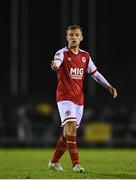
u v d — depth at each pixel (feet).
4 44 378.12
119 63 370.73
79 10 363.35
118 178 69.92
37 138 206.39
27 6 379.96
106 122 205.77
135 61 378.12
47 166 96.68
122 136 206.18
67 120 78.33
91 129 204.44
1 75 371.56
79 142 203.72
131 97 208.03
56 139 206.18
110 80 360.48
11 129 206.28
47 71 373.81
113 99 207.41
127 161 114.32
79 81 80.33
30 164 103.55
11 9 358.64
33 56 381.60
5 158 128.67
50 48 385.29
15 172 80.64
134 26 381.81
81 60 80.74
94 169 88.22
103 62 362.53
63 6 340.39
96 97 206.69
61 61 79.46
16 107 206.59
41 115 206.69
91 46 317.83
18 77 342.85
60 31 386.93
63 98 79.25
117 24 379.35
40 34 385.29
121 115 206.69
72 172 78.48
